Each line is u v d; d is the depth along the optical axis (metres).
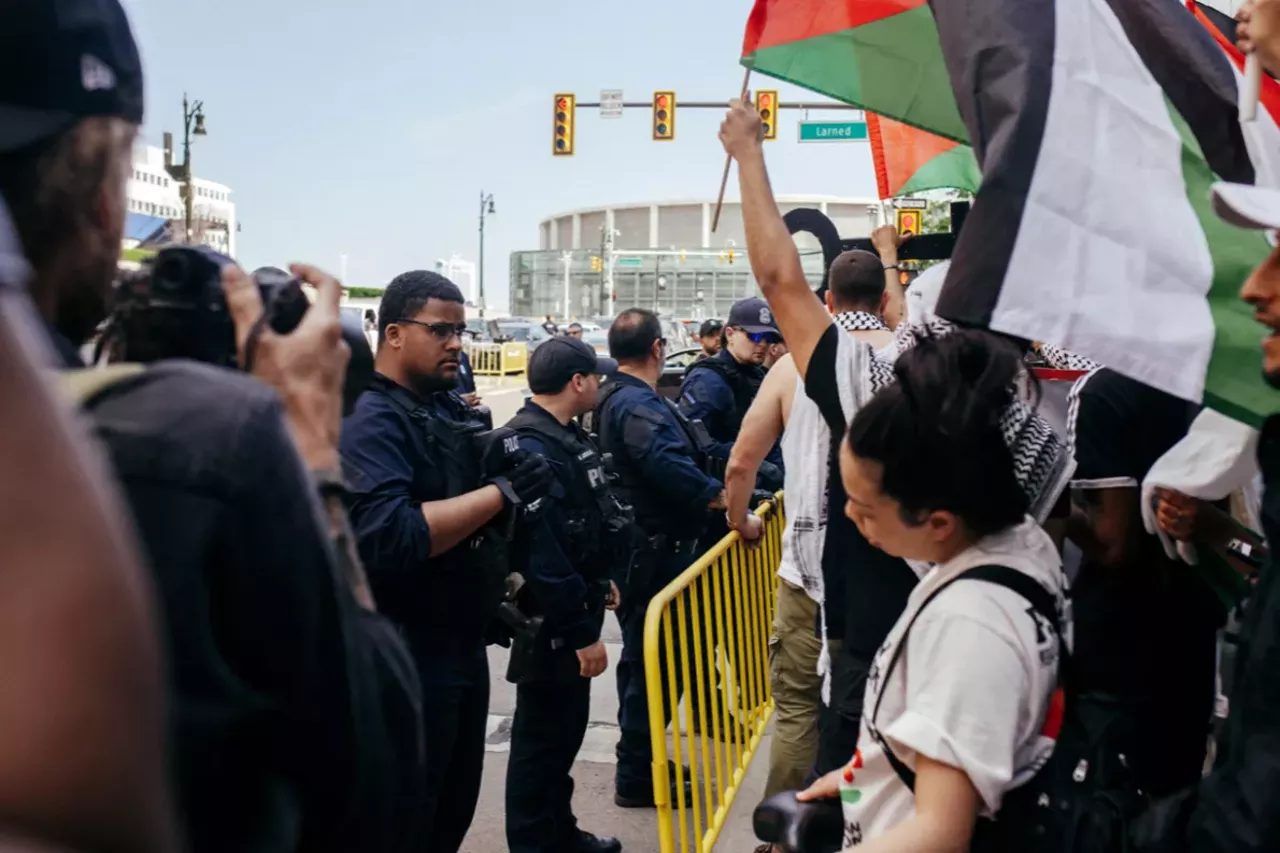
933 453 1.39
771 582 4.58
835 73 2.31
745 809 3.90
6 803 0.43
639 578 3.95
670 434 4.07
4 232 0.48
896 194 3.79
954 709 1.31
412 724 1.11
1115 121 1.60
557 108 21.94
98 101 0.77
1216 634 2.18
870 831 1.48
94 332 0.91
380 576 2.50
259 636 0.83
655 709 2.85
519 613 3.18
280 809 0.86
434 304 2.80
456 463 2.74
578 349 3.45
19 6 0.71
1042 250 1.46
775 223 2.15
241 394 0.85
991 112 1.59
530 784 3.29
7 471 0.45
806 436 2.57
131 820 0.47
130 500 0.75
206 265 1.05
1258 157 1.74
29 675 0.44
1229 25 2.28
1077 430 2.09
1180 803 1.35
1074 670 1.70
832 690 2.35
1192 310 1.50
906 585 2.17
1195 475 1.90
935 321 2.22
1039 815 1.38
